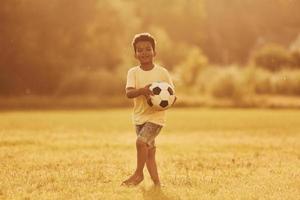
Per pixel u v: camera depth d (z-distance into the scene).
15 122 21.78
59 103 38.03
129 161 10.16
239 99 38.09
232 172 8.92
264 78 41.19
